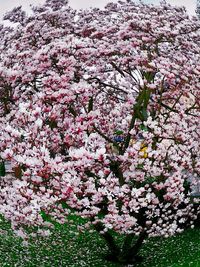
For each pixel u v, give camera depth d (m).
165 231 11.30
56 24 13.35
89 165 8.99
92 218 10.29
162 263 12.25
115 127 13.69
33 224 9.74
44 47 10.80
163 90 13.09
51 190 9.03
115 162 10.44
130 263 12.50
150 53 12.05
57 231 15.55
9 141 9.23
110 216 9.46
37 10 14.54
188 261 12.00
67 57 10.90
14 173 9.87
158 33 11.63
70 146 10.34
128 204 9.52
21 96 11.70
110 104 14.83
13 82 10.88
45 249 13.52
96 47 11.75
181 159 10.80
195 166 11.77
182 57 12.21
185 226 15.89
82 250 13.67
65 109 10.48
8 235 14.39
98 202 9.40
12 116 11.23
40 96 9.98
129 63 11.75
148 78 11.98
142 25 11.73
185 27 12.34
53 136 10.40
